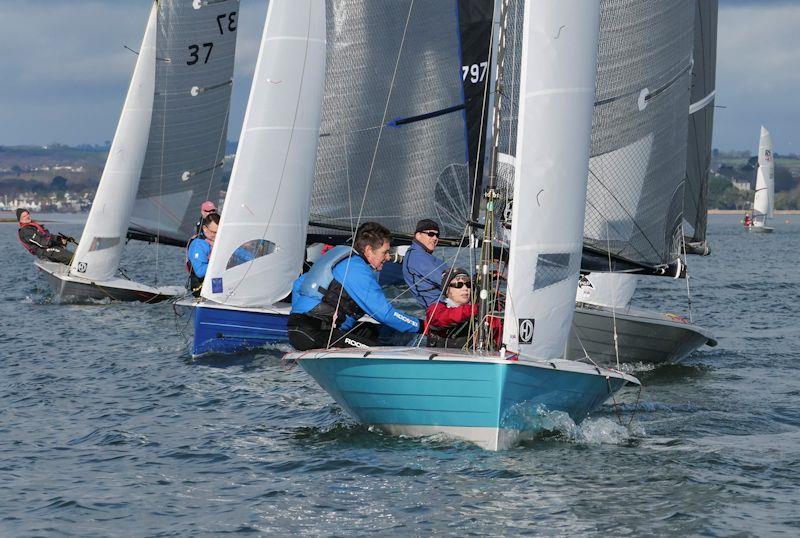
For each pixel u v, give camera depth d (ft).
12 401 133.59
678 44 152.46
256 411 125.49
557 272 98.02
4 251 556.51
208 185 281.33
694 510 85.71
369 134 192.95
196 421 120.67
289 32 170.19
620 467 97.19
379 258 115.85
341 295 115.24
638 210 151.94
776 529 81.61
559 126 96.84
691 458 100.83
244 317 170.09
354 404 108.06
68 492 93.09
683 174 156.56
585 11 97.19
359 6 190.39
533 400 100.89
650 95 150.82
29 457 105.19
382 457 100.32
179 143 274.57
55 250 271.08
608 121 150.10
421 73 191.72
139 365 161.38
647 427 115.34
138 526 84.28
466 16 189.57
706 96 208.64
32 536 82.07
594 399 106.93
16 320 220.64
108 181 252.83
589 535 80.43
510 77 137.49
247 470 98.94
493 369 96.63
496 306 110.83
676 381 148.97
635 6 149.18
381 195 194.08
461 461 98.43
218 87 277.85
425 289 122.42
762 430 114.93
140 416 123.95
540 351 98.63
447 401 100.78
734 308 263.90
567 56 96.73
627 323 154.20
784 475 95.61
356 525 83.25
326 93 192.13
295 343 116.98
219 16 274.36
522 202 96.37
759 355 176.24
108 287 252.42
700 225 211.61
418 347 107.34
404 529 82.12
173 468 100.48
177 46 268.21
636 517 84.23
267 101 169.07
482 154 191.62
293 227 171.32
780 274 404.98
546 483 92.17
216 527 83.71
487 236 105.50
